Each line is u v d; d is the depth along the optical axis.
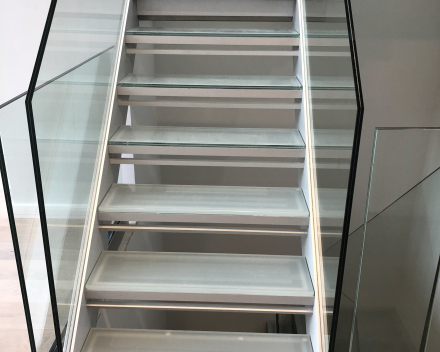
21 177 1.46
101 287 1.95
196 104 2.55
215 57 4.89
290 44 2.70
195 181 5.45
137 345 1.96
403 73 4.90
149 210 2.16
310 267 2.09
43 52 1.46
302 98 2.47
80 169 1.90
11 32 3.73
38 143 1.40
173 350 1.95
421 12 4.64
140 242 3.89
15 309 2.28
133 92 2.52
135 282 2.00
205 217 2.15
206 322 6.22
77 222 1.87
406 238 2.30
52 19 1.55
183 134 2.48
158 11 3.06
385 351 2.52
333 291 1.61
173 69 4.94
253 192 2.38
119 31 2.65
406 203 2.18
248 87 2.49
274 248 5.79
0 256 2.69
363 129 5.18
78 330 1.87
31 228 1.54
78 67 1.83
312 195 2.17
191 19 3.16
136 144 2.32
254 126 5.21
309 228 2.11
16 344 2.05
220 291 1.96
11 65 3.84
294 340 2.02
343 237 1.46
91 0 2.07
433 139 2.03
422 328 2.49
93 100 2.09
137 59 3.70
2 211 2.67
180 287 1.98
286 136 2.47
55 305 1.57
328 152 1.80
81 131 1.90
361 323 2.50
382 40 4.79
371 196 2.19
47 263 1.51
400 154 2.06
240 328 6.22
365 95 5.04
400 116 5.09
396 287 2.38
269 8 3.03
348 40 1.49
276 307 1.99
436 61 4.81
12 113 1.39
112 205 2.19
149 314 4.47
